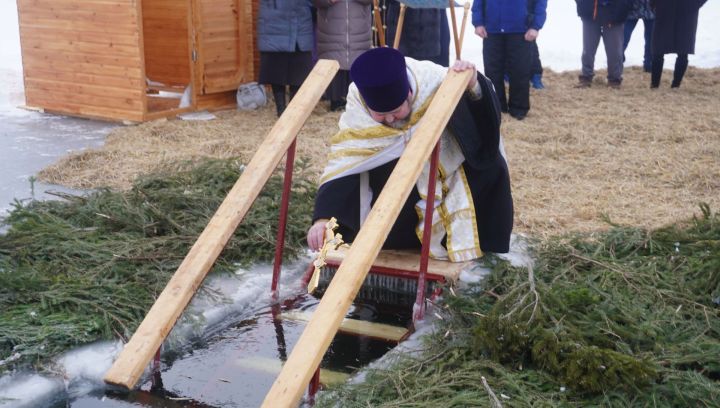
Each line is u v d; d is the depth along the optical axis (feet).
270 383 12.24
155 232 17.54
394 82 12.97
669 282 14.14
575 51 50.57
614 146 26.73
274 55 31.14
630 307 12.98
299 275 16.22
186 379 12.33
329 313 10.53
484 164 14.67
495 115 14.30
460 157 15.10
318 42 32.24
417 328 13.67
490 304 13.48
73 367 12.19
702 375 11.16
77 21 30.58
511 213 15.46
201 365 12.77
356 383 11.41
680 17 37.50
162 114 30.76
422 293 13.98
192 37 31.53
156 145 26.73
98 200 18.69
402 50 32.35
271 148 13.29
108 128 29.94
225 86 33.06
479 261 15.49
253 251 16.94
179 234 17.47
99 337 13.03
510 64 31.40
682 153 25.41
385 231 11.33
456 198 15.17
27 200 19.95
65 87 31.63
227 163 21.01
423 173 15.14
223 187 19.98
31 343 12.47
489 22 31.50
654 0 37.58
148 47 33.58
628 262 15.19
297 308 14.87
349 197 14.58
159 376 12.39
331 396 11.05
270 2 30.42
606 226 18.35
